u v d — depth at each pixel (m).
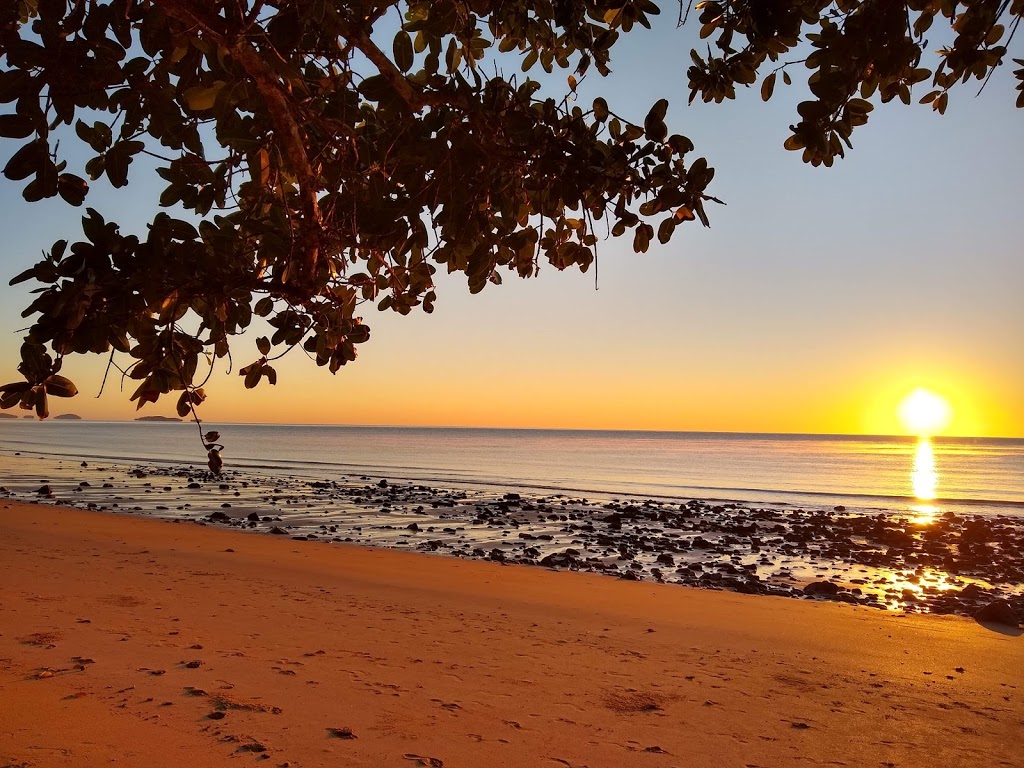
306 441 125.00
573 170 2.63
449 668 7.08
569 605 10.63
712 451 103.56
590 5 2.81
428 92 2.55
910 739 5.68
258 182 2.77
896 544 20.11
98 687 5.83
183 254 2.05
